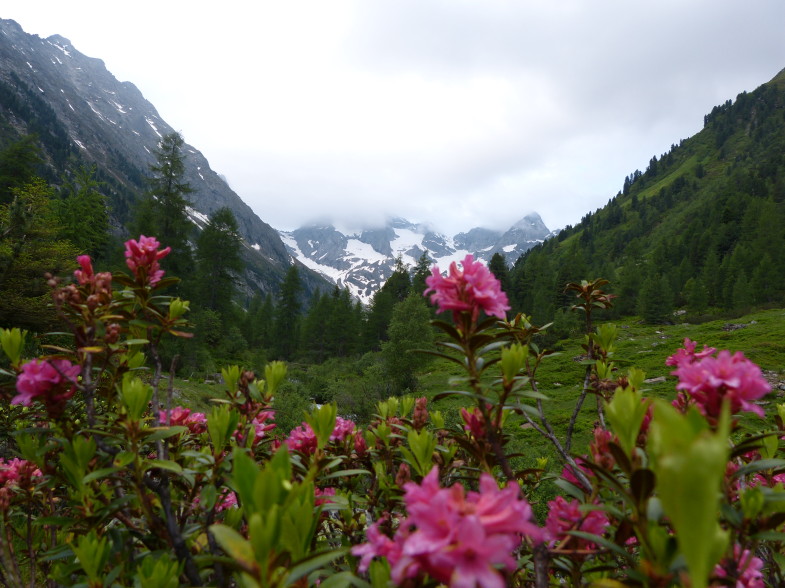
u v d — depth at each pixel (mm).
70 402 2238
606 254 140875
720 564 1439
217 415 1965
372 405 28359
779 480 2461
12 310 15219
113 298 2238
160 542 1934
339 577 1290
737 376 1364
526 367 2715
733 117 186250
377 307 77250
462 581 788
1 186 37312
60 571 1948
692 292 85000
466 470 2422
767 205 101938
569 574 1758
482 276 1751
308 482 1260
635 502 1151
